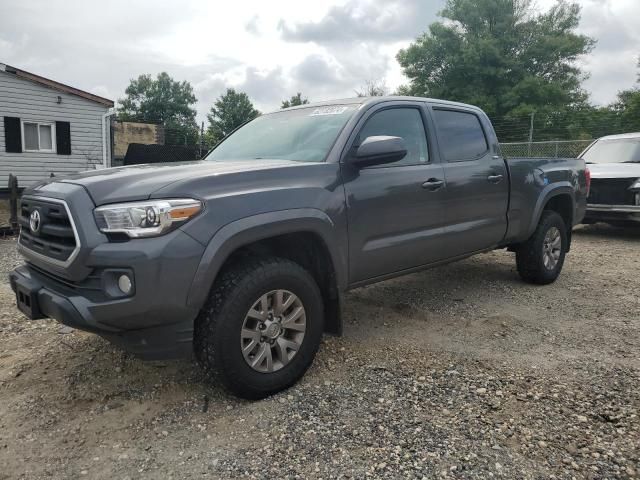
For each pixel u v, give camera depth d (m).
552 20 43.19
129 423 2.82
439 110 4.48
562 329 4.25
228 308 2.83
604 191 8.45
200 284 2.69
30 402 3.05
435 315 4.60
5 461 2.49
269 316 3.04
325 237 3.26
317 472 2.38
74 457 2.52
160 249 2.58
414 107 4.25
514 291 5.39
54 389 3.21
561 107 38.09
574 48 42.12
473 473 2.36
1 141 15.98
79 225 2.66
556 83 39.97
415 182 3.95
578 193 5.95
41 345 3.90
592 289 5.49
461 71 41.53
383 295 5.25
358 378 3.32
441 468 2.39
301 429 2.73
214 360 2.84
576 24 43.28
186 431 2.73
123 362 3.57
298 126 4.02
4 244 8.44
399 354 3.72
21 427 2.79
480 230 4.64
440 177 4.18
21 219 3.30
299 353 3.17
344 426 2.75
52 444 2.63
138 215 2.59
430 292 5.36
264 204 2.96
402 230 3.88
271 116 4.55
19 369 3.48
